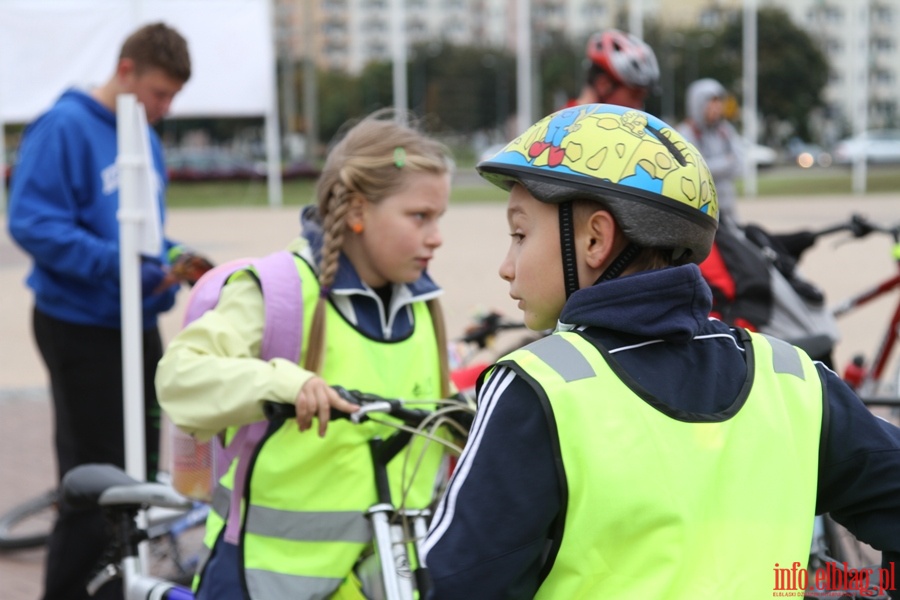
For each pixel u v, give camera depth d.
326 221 2.39
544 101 72.88
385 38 95.88
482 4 94.19
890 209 23.83
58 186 3.74
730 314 3.58
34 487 5.46
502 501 1.43
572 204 1.54
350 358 2.39
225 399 2.17
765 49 65.81
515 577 1.42
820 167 50.59
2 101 8.21
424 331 2.57
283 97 73.25
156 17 7.80
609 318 1.51
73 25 8.20
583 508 1.43
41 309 3.81
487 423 1.49
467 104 73.50
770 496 1.51
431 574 1.43
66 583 3.66
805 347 3.29
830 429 1.60
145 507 2.72
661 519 1.44
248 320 2.33
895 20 80.69
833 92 80.38
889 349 4.88
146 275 3.71
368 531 2.33
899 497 1.57
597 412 1.46
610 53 4.55
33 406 7.02
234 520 2.36
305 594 2.29
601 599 1.43
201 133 76.62
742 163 6.81
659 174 1.52
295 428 2.33
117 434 3.82
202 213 26.05
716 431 1.51
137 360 3.51
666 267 1.57
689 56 66.56
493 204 28.22
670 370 1.54
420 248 2.43
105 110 3.90
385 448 2.39
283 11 94.12
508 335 8.23
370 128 2.46
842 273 11.76
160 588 2.56
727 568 1.46
